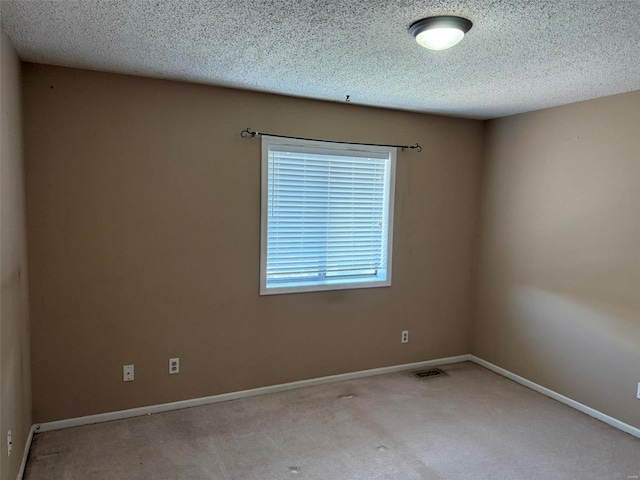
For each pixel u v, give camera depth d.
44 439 2.75
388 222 3.90
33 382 2.80
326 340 3.73
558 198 3.51
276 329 3.51
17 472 2.28
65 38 2.21
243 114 3.24
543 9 1.77
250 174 3.31
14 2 1.78
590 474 2.53
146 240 3.03
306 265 3.64
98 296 2.92
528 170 3.77
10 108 2.25
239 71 2.74
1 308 1.97
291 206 3.52
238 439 2.81
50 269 2.79
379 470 2.52
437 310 4.21
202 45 2.28
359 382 3.79
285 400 3.40
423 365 4.21
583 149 3.31
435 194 4.09
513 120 3.90
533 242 3.73
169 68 2.71
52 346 2.83
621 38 2.07
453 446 2.79
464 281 4.32
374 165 3.82
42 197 2.73
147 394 3.12
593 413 3.26
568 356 3.45
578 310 3.37
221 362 3.33
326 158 3.61
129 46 2.31
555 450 2.78
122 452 2.63
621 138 3.06
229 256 3.29
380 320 3.96
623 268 3.06
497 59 2.41
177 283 3.14
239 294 3.35
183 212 3.12
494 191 4.12
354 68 2.63
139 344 3.06
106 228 2.91
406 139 3.90
